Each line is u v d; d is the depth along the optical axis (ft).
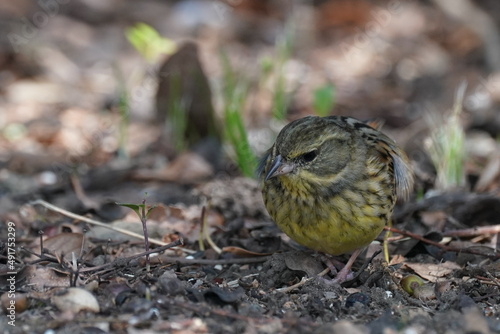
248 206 39.01
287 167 29.86
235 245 35.35
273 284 31.04
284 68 55.83
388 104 57.88
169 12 73.36
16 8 70.08
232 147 46.62
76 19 71.15
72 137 52.54
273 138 47.88
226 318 26.91
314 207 30.25
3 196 42.14
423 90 59.57
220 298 27.73
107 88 61.00
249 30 71.10
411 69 63.93
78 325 26.25
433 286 30.63
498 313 28.17
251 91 58.08
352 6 71.72
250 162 43.09
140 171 45.68
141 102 57.77
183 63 49.67
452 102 56.34
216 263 32.65
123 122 48.83
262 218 38.78
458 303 28.60
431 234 34.73
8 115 55.77
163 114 51.90
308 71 63.57
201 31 70.59
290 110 56.54
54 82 61.46
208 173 45.65
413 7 74.13
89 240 35.04
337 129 30.83
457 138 42.57
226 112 45.42
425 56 66.03
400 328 26.58
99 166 47.29
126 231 35.22
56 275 29.78
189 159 46.55
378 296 29.58
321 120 31.27
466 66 64.18
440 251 34.32
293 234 31.14
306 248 34.68
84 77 62.44
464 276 32.12
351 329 25.55
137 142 51.60
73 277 29.43
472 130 52.39
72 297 27.32
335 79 62.44
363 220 30.53
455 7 68.23
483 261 33.47
